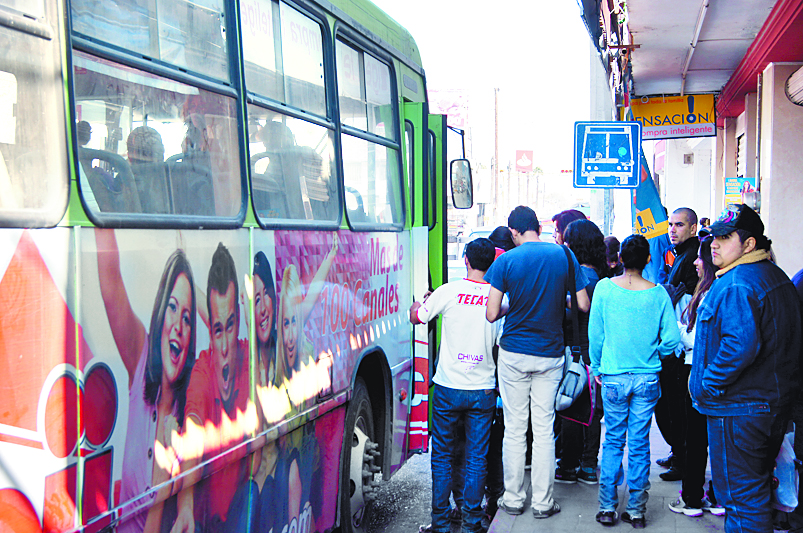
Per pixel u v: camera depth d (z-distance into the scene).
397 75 5.42
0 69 2.01
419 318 4.88
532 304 4.75
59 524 2.06
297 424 3.59
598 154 7.73
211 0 2.98
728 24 10.52
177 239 2.61
